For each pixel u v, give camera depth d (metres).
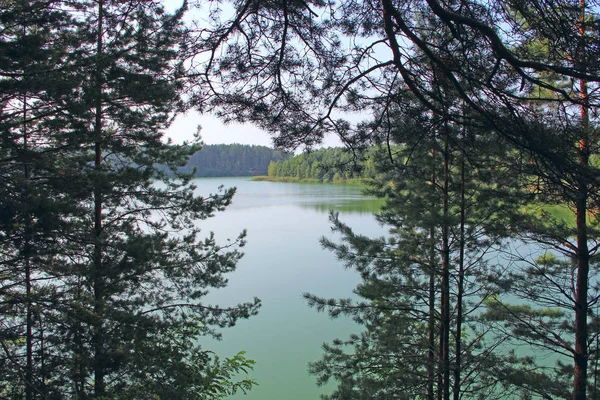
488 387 7.84
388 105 3.44
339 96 3.44
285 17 3.37
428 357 7.82
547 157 2.64
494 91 2.84
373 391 7.35
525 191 5.87
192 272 8.31
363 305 8.24
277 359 12.18
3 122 6.01
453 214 7.08
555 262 8.21
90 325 6.20
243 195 65.00
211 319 8.20
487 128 2.91
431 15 3.17
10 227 5.18
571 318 8.30
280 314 15.38
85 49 6.32
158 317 7.52
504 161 3.30
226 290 17.89
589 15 2.63
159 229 8.40
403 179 7.27
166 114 8.35
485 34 2.65
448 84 3.12
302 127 3.70
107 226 7.74
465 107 3.06
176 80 3.78
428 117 3.29
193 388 8.46
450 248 7.54
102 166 7.68
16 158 5.84
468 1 2.85
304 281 19.06
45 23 5.67
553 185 2.89
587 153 2.80
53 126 6.33
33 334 6.56
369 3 3.33
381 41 3.37
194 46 3.60
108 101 6.75
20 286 7.14
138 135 8.04
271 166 100.88
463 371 7.80
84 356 6.09
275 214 42.62
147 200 8.17
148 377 7.07
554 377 7.75
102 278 6.76
